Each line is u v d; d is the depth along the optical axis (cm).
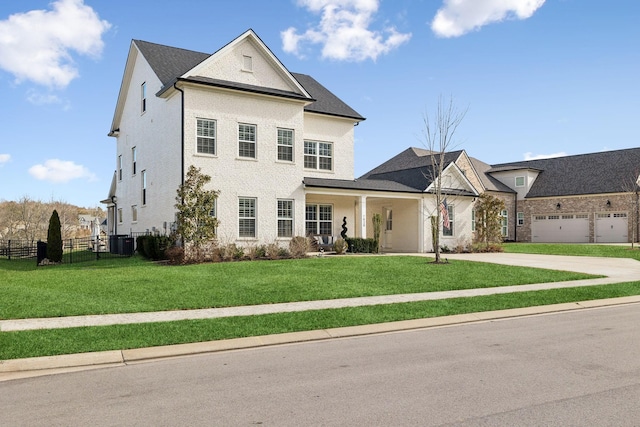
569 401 545
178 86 2209
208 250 2120
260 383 630
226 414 518
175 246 2105
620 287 1545
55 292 1321
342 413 517
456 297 1309
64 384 639
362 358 758
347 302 1227
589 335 914
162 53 2756
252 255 2217
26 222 5534
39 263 2425
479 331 967
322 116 2784
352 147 2898
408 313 1100
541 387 598
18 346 794
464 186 3200
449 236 3077
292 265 1925
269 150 2412
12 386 635
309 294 1320
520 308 1213
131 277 1595
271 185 2403
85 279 1562
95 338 851
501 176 4891
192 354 802
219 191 2145
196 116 2231
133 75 2936
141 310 1105
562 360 729
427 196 2962
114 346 806
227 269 1797
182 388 614
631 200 4012
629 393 572
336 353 794
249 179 2344
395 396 570
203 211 2072
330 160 2823
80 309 1102
